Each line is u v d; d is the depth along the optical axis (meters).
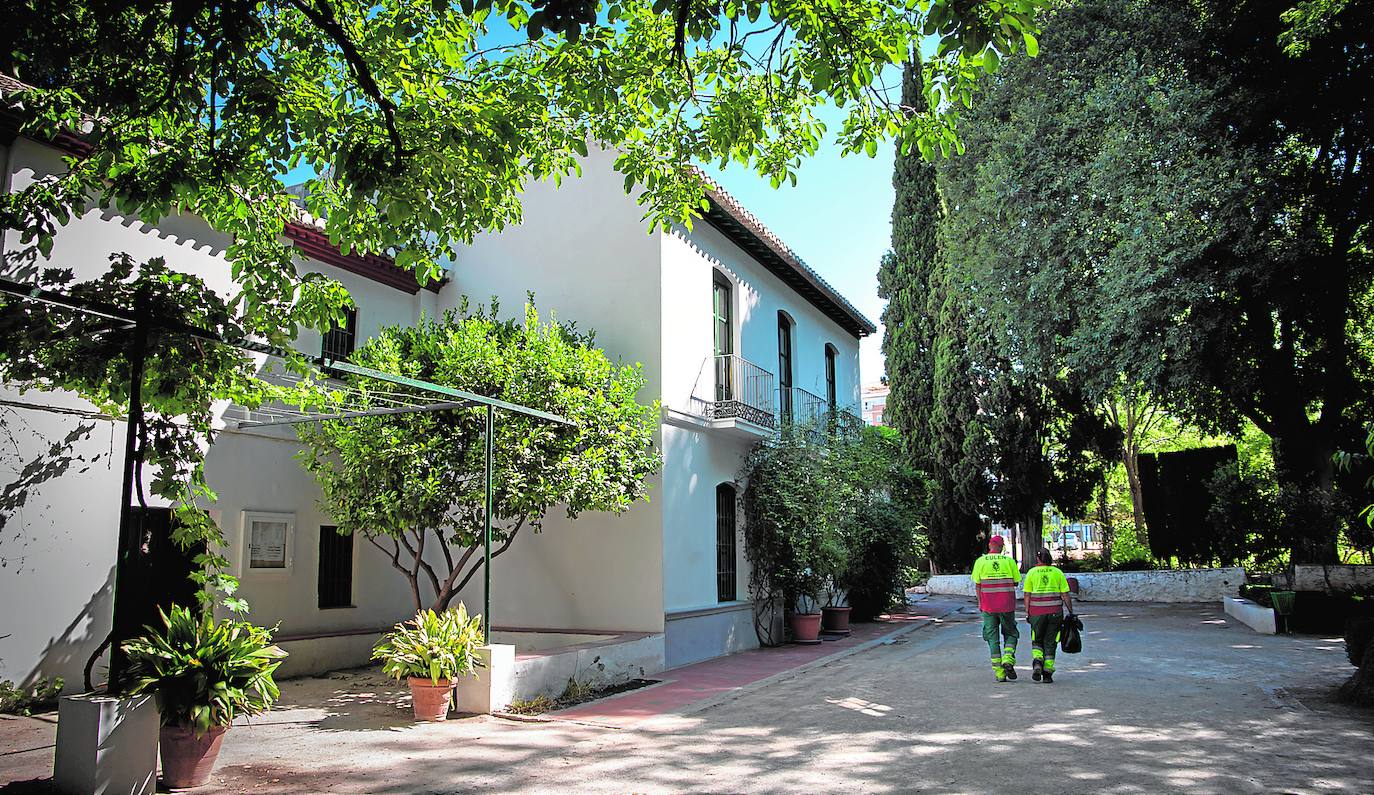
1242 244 13.69
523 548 13.21
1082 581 22.95
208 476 10.62
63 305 5.90
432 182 6.71
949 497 24.34
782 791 5.94
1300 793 5.54
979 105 18.02
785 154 8.25
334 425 10.55
